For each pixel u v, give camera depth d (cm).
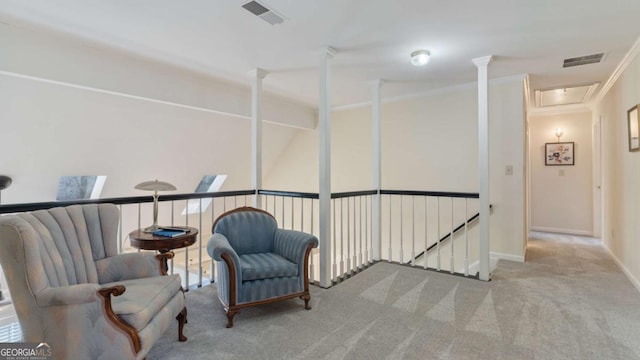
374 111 419
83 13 245
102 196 437
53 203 210
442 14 245
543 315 251
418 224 486
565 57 336
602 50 318
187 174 514
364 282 328
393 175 511
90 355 155
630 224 343
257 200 376
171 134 437
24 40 274
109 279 205
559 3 229
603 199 483
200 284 313
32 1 228
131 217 487
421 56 316
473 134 443
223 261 234
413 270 369
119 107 364
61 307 153
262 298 243
